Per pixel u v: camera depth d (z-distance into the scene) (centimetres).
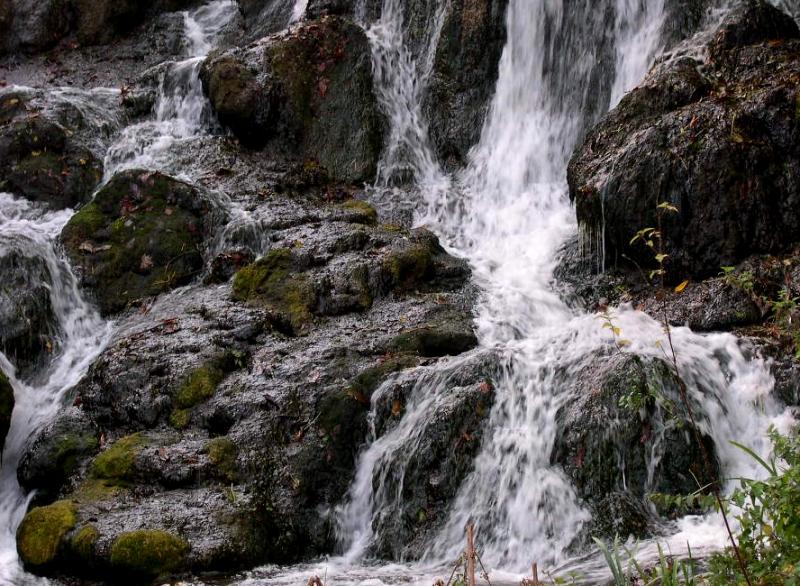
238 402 757
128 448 734
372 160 1095
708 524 625
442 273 912
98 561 645
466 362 738
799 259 811
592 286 883
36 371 896
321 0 1247
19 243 943
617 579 470
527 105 1087
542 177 1052
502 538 656
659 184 845
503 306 867
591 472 657
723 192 827
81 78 1313
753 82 889
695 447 657
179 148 1107
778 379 712
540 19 1085
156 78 1212
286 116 1116
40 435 778
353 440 739
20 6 1378
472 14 1132
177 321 848
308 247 909
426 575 637
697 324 789
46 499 758
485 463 686
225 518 677
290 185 1060
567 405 686
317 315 851
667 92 907
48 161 1090
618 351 710
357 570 662
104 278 949
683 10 1002
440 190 1069
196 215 991
